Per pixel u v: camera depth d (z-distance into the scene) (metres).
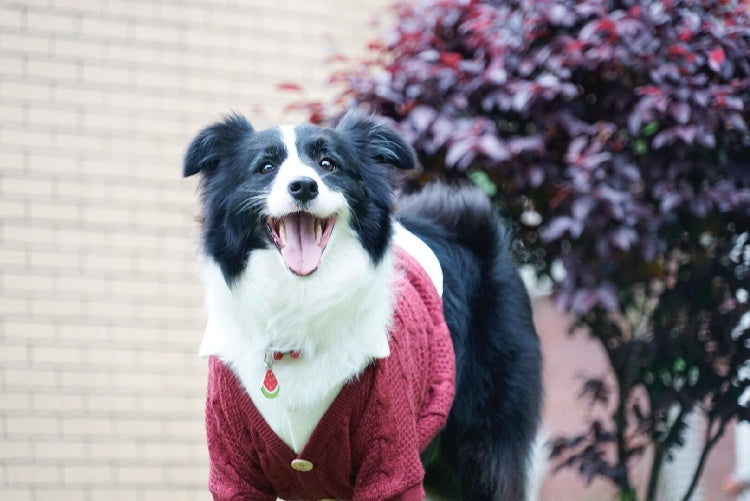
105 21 6.94
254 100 7.30
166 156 7.04
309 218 3.71
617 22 4.86
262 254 3.70
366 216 3.80
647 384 5.68
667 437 5.68
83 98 6.86
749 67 4.98
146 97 7.02
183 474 6.91
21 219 6.66
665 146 5.02
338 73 5.41
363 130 4.10
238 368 3.73
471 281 4.73
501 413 4.67
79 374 6.71
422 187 5.23
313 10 7.50
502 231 4.90
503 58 5.02
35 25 6.77
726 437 8.56
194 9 7.17
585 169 4.79
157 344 6.91
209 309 3.84
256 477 3.86
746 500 8.17
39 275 6.67
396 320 3.87
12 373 6.56
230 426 3.78
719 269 5.39
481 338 4.69
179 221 7.03
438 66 5.07
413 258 4.33
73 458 6.65
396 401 3.72
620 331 5.76
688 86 4.84
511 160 5.02
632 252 5.19
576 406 9.73
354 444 3.74
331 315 3.67
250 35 7.32
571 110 5.07
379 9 7.42
